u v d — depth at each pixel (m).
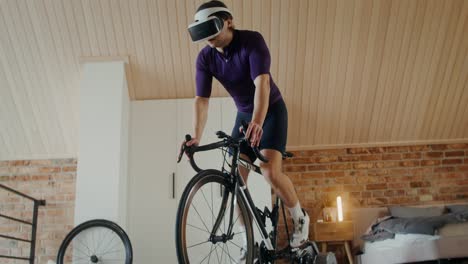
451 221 3.88
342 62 4.70
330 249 5.00
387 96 4.96
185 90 4.92
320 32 4.49
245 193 2.15
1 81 4.73
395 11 4.40
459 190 5.23
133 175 4.68
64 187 5.12
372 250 4.32
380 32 4.51
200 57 2.40
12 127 5.04
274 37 4.51
